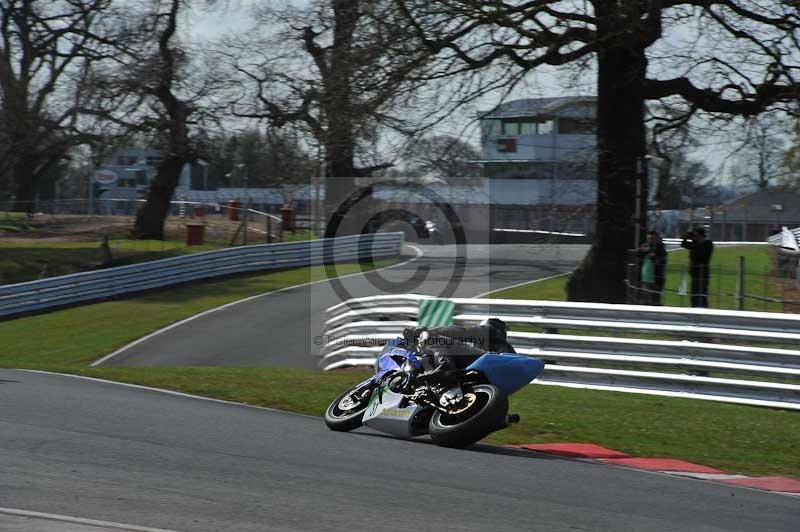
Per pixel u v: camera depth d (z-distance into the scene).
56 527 10.37
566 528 11.31
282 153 65.94
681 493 14.16
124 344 38.72
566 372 26.58
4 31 79.12
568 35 37.34
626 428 20.30
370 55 38.38
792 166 53.91
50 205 78.88
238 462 14.44
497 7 36.69
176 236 80.06
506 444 19.00
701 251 35.38
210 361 34.62
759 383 24.09
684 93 39.78
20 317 46.06
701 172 58.56
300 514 11.34
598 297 40.66
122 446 15.33
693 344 25.30
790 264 50.00
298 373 27.98
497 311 28.36
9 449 14.59
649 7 36.12
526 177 78.06
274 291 54.56
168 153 75.25
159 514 11.09
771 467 17.62
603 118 40.25
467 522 11.34
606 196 40.44
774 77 36.97
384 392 18.20
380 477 13.88
